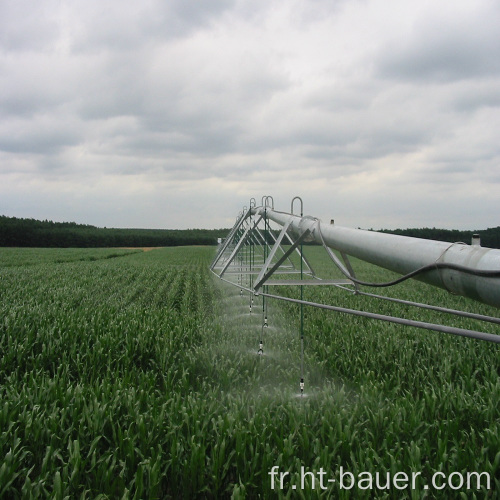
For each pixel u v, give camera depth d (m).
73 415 5.17
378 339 9.06
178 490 4.51
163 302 16.83
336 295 16.69
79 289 18.03
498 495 4.07
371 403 5.61
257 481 4.42
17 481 4.54
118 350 8.76
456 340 9.17
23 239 82.19
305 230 6.02
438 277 3.04
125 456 4.52
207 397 6.31
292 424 5.09
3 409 4.94
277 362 8.19
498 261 2.47
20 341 8.82
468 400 5.80
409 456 4.47
